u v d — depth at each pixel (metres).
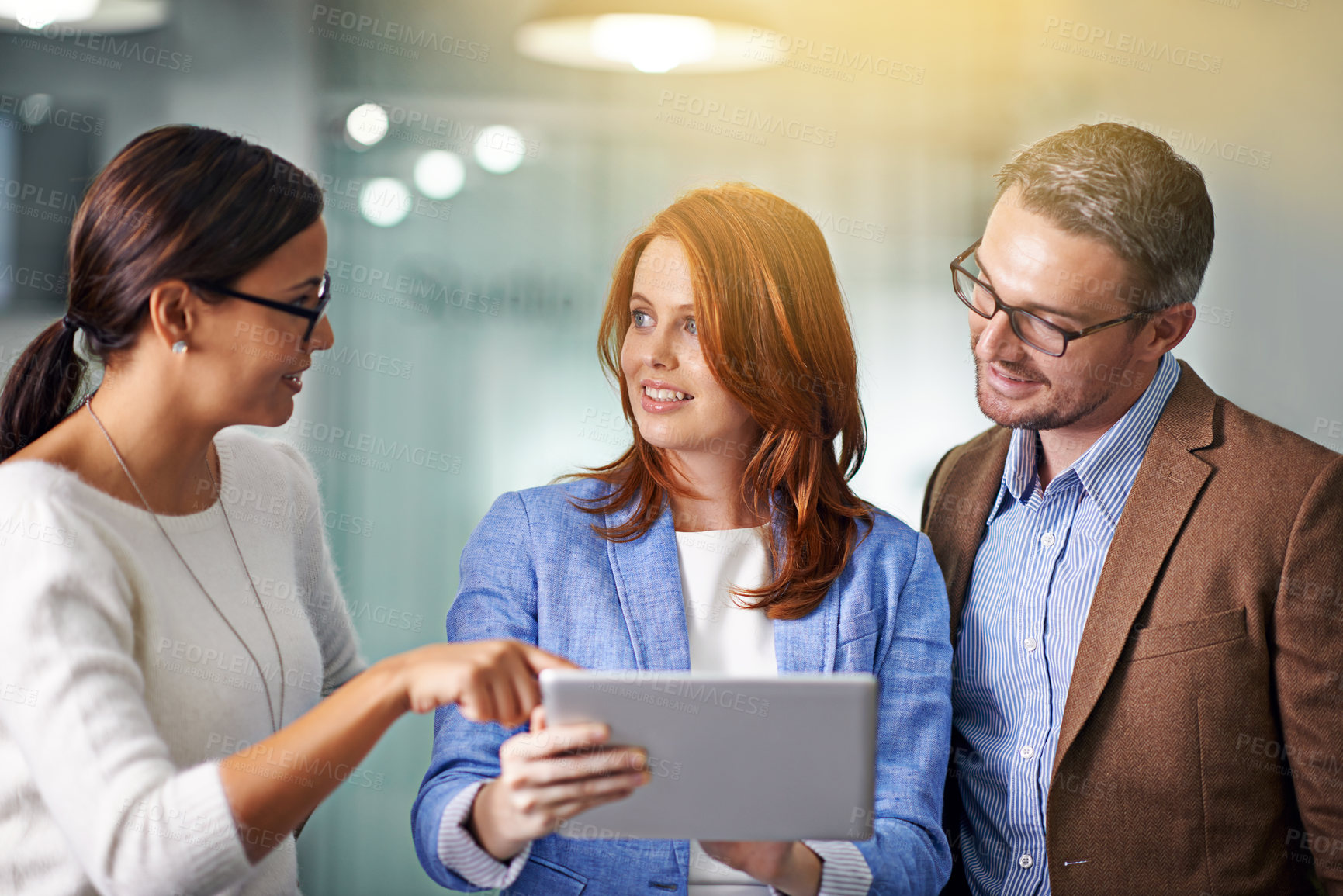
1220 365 3.36
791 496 1.42
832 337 1.43
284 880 1.28
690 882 1.30
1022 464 1.51
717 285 1.34
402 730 3.26
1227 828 1.34
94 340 1.15
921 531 1.64
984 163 3.32
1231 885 1.34
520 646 1.08
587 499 1.43
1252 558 1.34
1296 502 1.34
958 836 1.55
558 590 1.35
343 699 1.04
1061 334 1.35
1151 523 1.39
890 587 1.42
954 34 3.31
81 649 1.01
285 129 3.17
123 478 1.15
